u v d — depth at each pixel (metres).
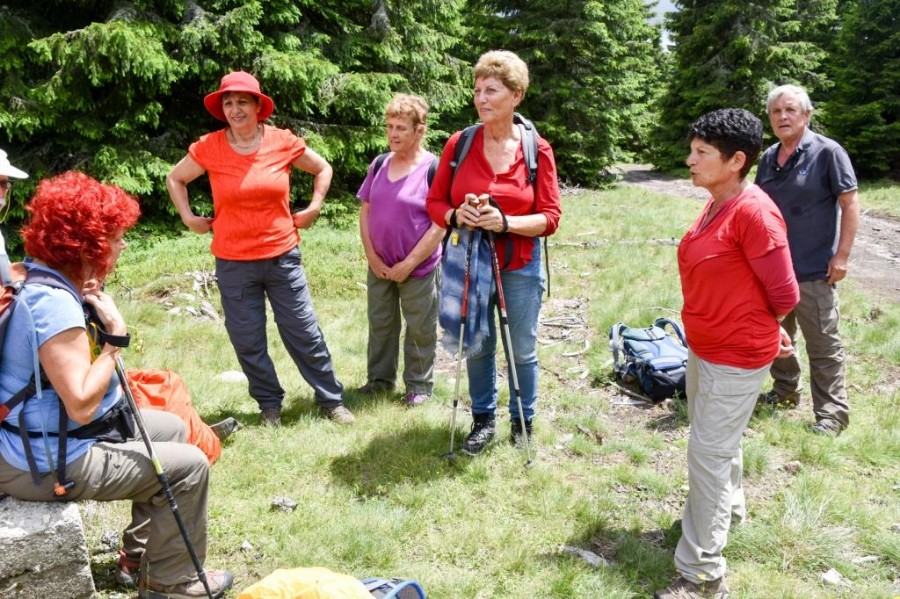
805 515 3.45
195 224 4.26
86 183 2.39
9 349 2.29
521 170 3.66
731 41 23.38
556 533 3.36
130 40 8.34
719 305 2.72
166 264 8.20
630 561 3.15
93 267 2.42
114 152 9.13
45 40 8.27
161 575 2.70
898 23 20.23
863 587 3.01
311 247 9.29
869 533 3.37
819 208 4.16
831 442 4.23
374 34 12.24
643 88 35.03
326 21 11.99
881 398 4.94
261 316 4.32
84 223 2.31
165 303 7.16
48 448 2.37
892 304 7.28
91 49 8.42
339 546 3.18
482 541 3.28
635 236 10.89
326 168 4.46
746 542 3.27
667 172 24.59
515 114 3.80
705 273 2.72
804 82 23.81
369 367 5.05
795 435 4.33
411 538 3.30
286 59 9.72
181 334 6.16
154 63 8.58
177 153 9.99
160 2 9.66
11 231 9.35
